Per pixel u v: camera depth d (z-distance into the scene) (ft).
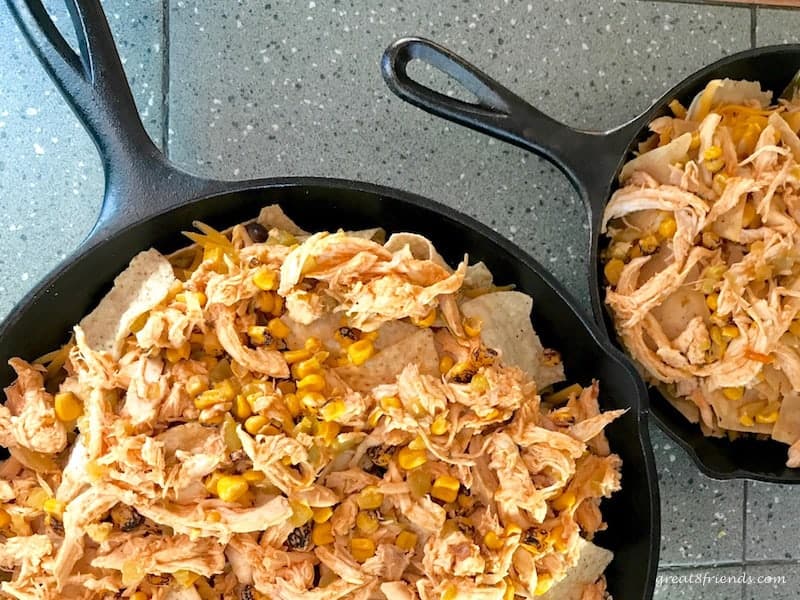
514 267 1.38
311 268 1.27
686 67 1.67
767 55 1.47
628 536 1.40
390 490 1.26
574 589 1.39
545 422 1.37
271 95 1.56
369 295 1.26
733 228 1.46
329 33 1.57
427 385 1.26
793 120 1.51
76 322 1.32
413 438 1.27
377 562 1.25
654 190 1.45
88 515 1.20
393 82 1.34
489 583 1.26
